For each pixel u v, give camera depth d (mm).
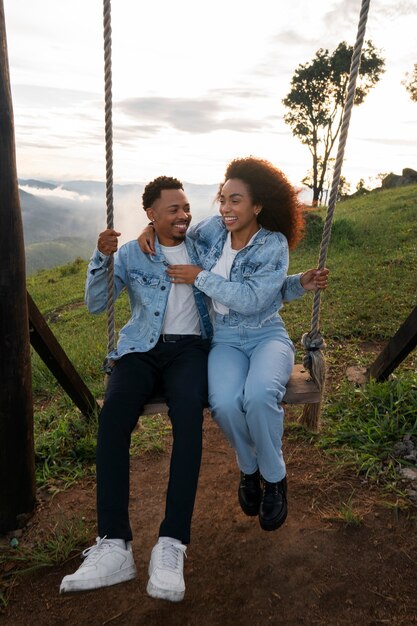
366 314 6297
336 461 3502
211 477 3561
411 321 3832
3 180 2775
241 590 2619
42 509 3295
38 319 3559
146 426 4250
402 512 2990
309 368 2924
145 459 3820
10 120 2744
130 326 3000
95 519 3186
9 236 2846
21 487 3139
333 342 5676
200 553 2887
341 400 4266
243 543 2914
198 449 2471
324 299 7176
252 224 2963
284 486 2703
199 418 2553
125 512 2381
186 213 2947
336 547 2803
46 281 17203
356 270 8430
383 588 2537
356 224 12148
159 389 2854
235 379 2656
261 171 2863
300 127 37281
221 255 2975
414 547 2748
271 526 2607
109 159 2826
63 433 4039
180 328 2951
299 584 2609
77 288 14570
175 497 2361
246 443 2658
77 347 6840
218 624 2453
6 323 2924
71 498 3404
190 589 2658
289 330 6086
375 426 3750
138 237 3068
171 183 2945
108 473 2430
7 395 3000
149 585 2172
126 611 2555
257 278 2816
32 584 2738
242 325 2891
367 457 3471
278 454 2623
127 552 2297
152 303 2918
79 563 2848
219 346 2904
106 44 2717
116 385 2697
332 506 3113
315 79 34875
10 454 3061
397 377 4363
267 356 2748
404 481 3234
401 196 18234
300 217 3045
